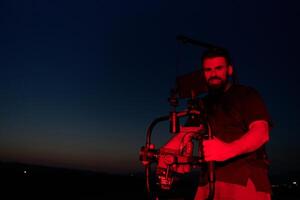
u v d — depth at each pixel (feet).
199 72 7.71
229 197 7.48
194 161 7.04
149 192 7.43
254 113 7.16
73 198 32.40
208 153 6.79
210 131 6.91
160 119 7.49
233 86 7.75
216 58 7.49
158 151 7.39
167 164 7.30
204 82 7.68
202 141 7.02
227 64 7.64
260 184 7.41
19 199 29.76
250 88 7.51
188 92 7.66
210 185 6.76
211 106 7.91
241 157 7.54
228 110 7.61
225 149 6.70
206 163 7.02
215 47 7.68
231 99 7.61
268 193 7.45
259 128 6.97
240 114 7.47
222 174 7.59
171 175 7.39
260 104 7.24
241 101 7.43
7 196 30.32
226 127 7.59
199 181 8.34
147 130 7.52
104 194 35.68
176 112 7.36
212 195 6.75
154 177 7.52
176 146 7.99
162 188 7.42
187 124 8.06
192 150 7.58
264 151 7.69
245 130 7.48
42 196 31.96
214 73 7.50
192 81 7.66
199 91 7.65
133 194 36.14
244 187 7.41
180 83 7.80
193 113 7.16
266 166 7.64
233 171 7.52
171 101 7.41
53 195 32.96
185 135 7.64
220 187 7.59
